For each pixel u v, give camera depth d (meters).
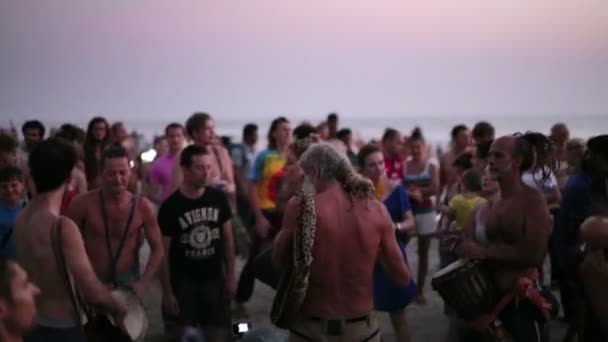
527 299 4.34
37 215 3.64
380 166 6.14
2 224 4.95
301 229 3.71
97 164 7.91
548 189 7.12
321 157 3.93
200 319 5.61
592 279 4.13
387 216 3.99
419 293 7.93
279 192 6.88
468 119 125.75
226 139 13.91
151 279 4.92
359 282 3.88
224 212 5.67
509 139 4.39
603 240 4.05
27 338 3.54
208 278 5.63
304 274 3.71
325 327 3.83
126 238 4.89
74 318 3.65
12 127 8.19
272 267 5.41
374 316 3.99
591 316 4.21
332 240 3.83
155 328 7.01
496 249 4.38
